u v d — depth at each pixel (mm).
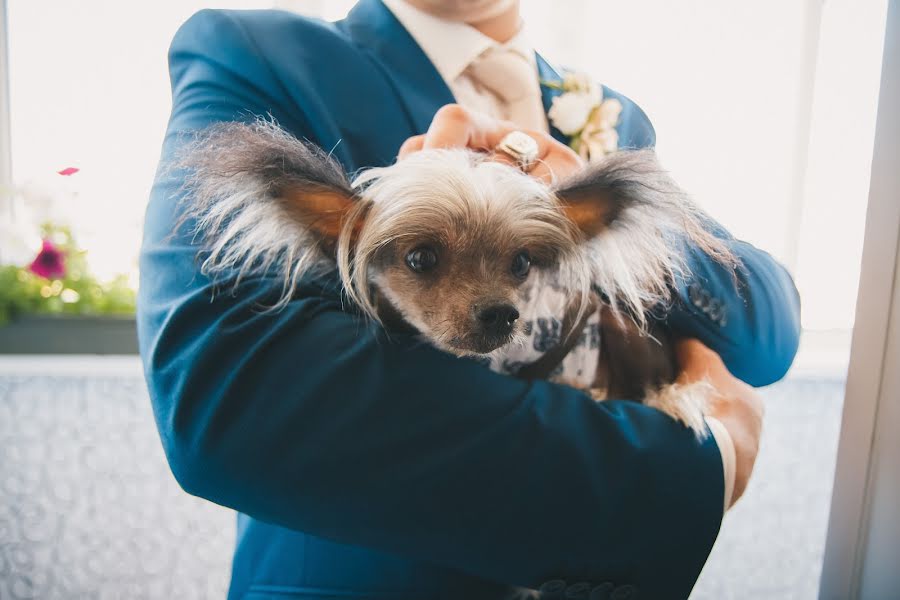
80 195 1514
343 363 612
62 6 1465
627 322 800
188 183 645
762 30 1287
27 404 1488
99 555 1535
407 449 603
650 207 735
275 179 657
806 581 1474
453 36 844
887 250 979
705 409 735
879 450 1015
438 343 726
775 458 1450
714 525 685
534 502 629
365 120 795
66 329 1488
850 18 1278
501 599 743
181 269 632
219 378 593
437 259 734
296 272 676
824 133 1315
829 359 1403
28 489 1507
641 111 987
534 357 771
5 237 1467
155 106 1520
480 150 817
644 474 660
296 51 778
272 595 756
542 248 759
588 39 1259
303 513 605
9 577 1515
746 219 1331
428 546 631
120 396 1509
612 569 669
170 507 1541
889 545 1008
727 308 788
